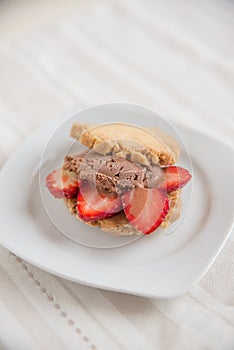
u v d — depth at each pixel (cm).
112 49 47
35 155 34
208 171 33
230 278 28
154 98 42
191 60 46
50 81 44
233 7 53
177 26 50
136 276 27
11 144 37
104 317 26
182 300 27
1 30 55
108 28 50
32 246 28
